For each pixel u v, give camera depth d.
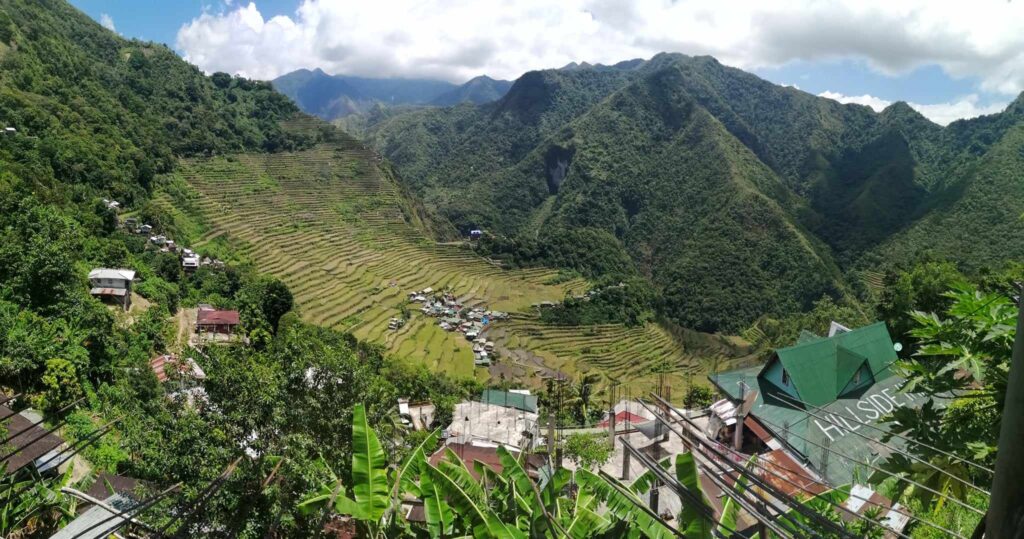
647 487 8.54
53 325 27.31
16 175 45.50
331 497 8.88
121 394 25.41
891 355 19.98
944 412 6.69
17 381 23.88
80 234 45.41
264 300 52.69
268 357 13.66
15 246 30.48
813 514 4.13
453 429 30.28
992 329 6.32
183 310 49.78
